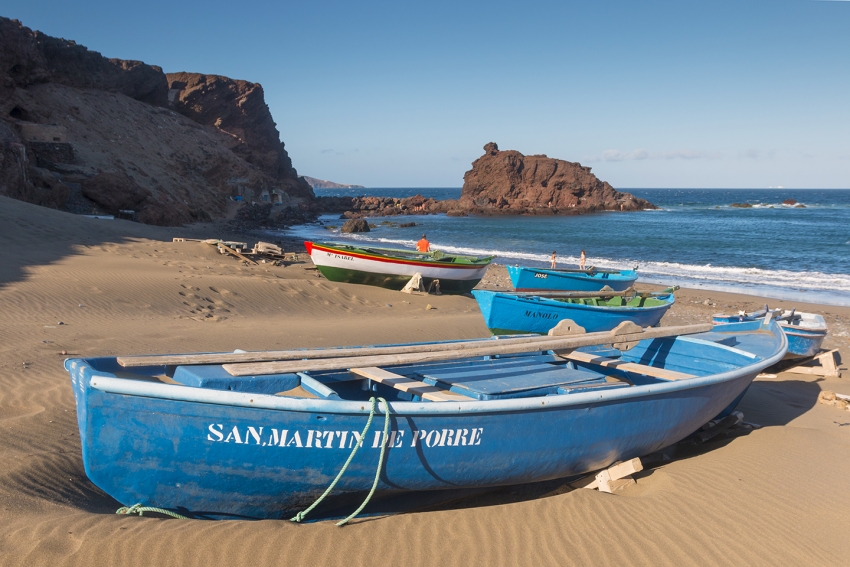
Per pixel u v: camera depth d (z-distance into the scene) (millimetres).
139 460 4168
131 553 3754
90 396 3979
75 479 5117
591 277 17250
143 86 82250
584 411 5285
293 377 5297
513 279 16219
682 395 6098
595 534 4695
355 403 4328
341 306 16828
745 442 7090
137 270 16750
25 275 14070
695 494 5504
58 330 10289
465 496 5527
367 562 4020
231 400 4098
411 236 55969
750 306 21672
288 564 3863
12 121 45750
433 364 6586
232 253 24594
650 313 13766
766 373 11039
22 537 3807
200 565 3732
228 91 98250
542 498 5359
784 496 5562
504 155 110875
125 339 10047
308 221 74188
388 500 5043
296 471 4418
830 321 18953
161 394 4012
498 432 4910
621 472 5836
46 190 37812
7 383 7176
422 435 4625
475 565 4129
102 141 58812
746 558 4453
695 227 67250
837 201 152375
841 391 10164
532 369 6602
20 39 58375
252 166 87125
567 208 100438
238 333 11500
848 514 5281
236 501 4535
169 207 46250
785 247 45688
